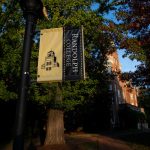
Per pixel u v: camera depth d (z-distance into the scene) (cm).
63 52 716
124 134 3284
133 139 2430
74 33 751
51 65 700
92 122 3941
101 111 3759
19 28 1475
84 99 1689
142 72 1866
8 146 1739
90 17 1545
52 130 1680
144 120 6462
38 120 2100
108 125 4244
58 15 1511
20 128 493
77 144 1756
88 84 1617
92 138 2478
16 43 1453
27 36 543
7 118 1870
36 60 1416
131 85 2112
